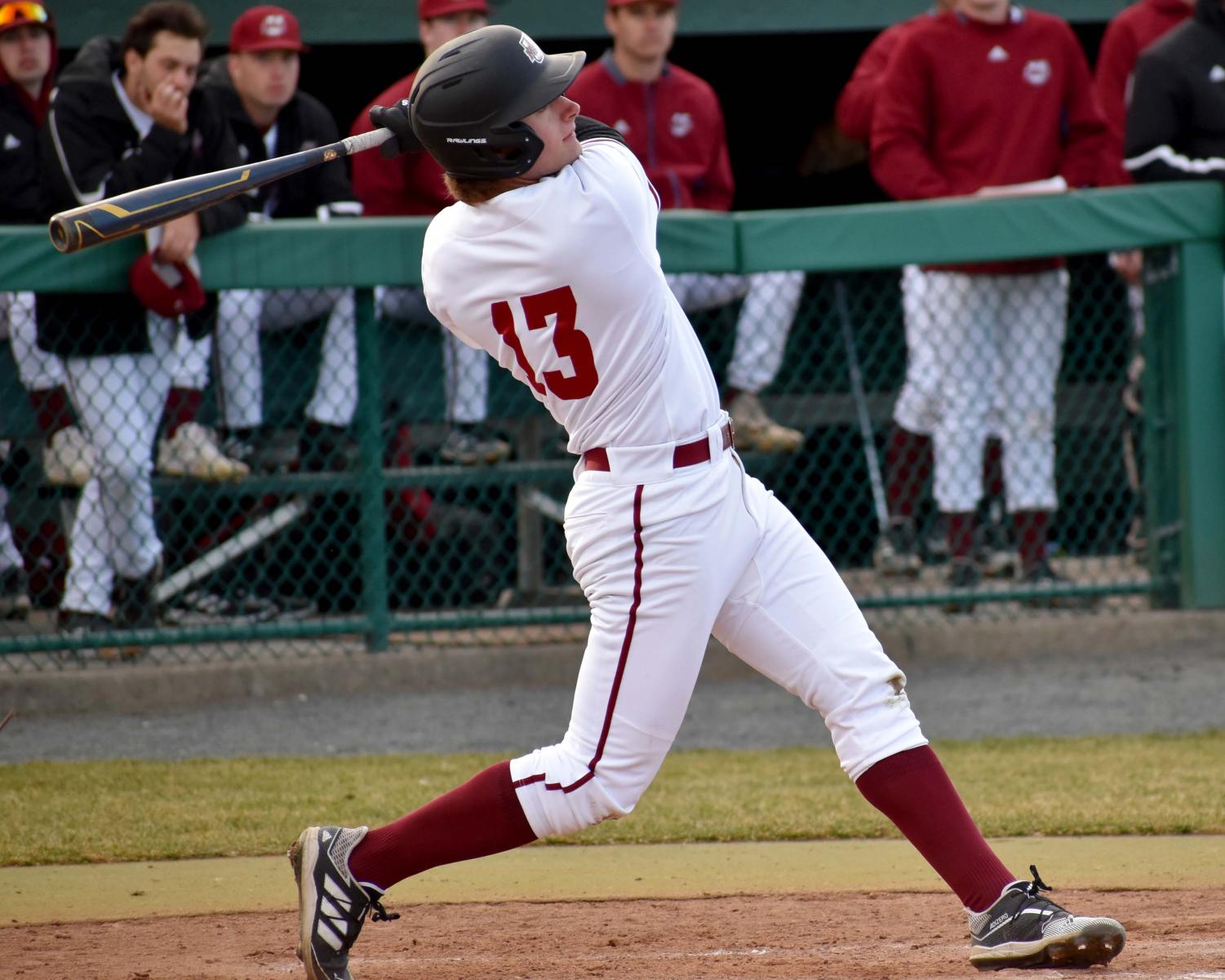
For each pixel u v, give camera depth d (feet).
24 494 68.85
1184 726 60.08
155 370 64.85
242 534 69.87
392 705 64.75
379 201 71.20
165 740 59.26
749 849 45.01
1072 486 82.28
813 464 79.36
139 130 62.95
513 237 28.89
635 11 71.05
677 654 30.35
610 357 29.43
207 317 66.23
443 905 39.27
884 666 31.78
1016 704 63.67
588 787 30.55
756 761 56.34
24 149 67.87
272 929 36.88
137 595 66.23
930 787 31.50
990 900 31.35
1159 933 34.68
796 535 31.94
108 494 64.80
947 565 78.13
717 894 39.96
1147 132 72.38
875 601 70.79
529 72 28.27
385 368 71.67
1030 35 72.54
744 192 105.29
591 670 30.78
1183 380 71.82
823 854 44.11
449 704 64.90
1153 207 70.59
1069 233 69.97
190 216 62.44
